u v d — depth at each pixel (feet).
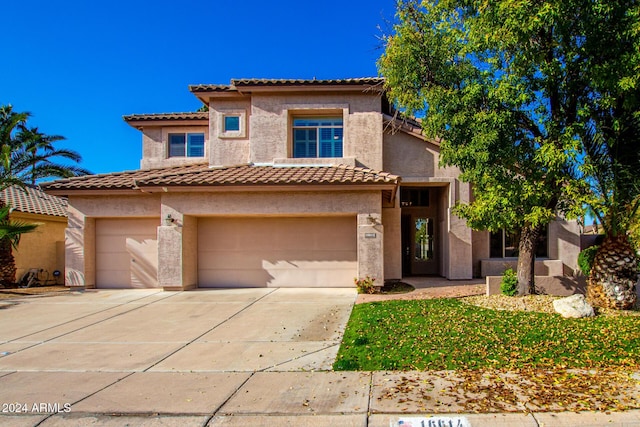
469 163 33.45
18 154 59.77
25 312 35.73
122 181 48.85
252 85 51.31
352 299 39.63
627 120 29.86
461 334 25.35
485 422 14.75
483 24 30.17
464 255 54.49
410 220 62.39
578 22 27.73
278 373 20.10
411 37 34.76
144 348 24.64
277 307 36.22
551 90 31.73
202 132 61.41
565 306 29.94
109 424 15.08
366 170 47.42
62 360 22.48
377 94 52.42
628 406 15.72
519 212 33.19
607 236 33.37
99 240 49.55
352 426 14.80
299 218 47.83
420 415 15.29
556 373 19.15
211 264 48.14
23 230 47.75
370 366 20.72
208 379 19.39
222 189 44.16
